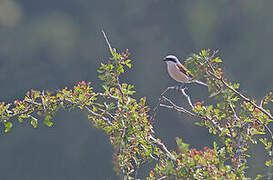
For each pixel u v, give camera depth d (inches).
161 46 877.8
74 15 923.4
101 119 236.7
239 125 229.0
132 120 228.5
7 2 921.5
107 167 763.4
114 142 230.4
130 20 890.7
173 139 745.6
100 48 875.4
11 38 885.8
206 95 762.2
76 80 840.3
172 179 198.5
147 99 829.2
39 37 888.3
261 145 565.0
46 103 232.4
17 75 812.6
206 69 214.5
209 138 735.7
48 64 852.0
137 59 863.1
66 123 785.6
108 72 243.0
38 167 780.6
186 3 907.4
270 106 728.3
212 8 906.1
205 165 197.5
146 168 479.8
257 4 892.0
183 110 238.1
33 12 934.4
